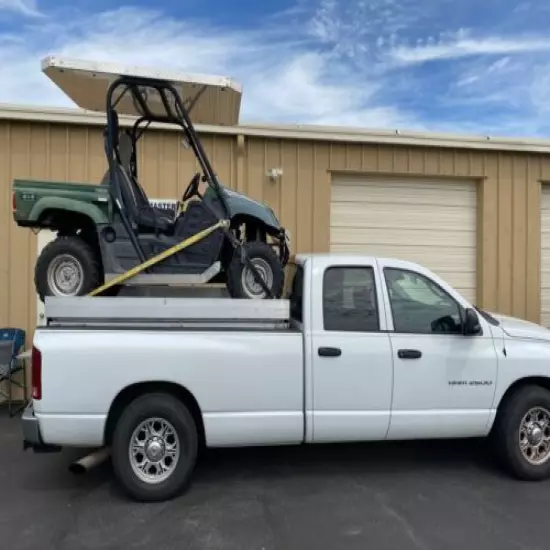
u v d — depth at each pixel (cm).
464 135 952
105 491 485
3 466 554
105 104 602
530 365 514
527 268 990
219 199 539
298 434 477
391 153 938
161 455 462
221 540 392
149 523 420
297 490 482
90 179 834
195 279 523
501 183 980
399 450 594
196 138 543
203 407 463
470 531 405
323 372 479
